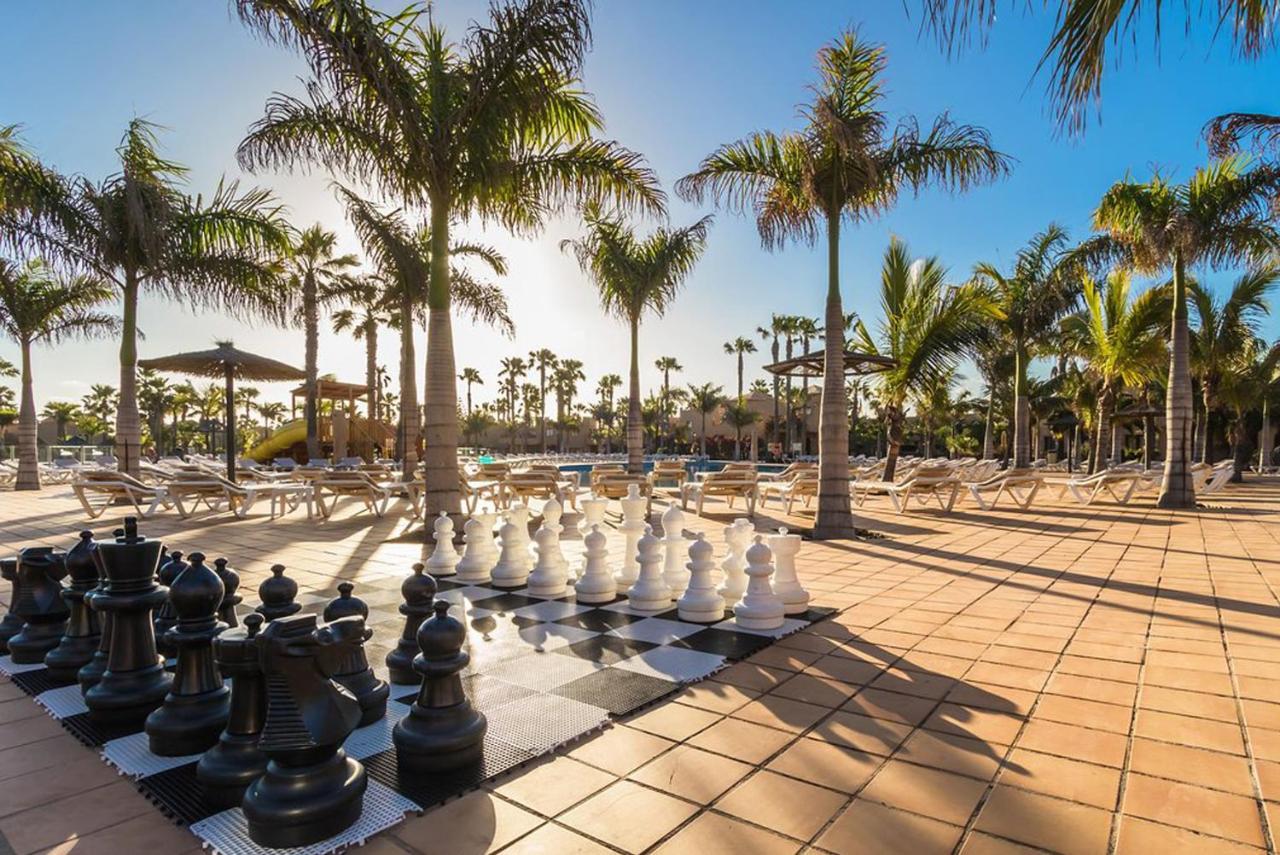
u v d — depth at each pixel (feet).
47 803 8.13
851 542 28.60
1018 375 70.23
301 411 109.91
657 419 253.03
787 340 203.31
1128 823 7.40
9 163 35.60
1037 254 67.31
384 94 24.44
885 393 48.14
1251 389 73.26
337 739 7.29
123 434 40.14
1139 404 97.60
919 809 7.72
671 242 46.60
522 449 297.33
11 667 12.78
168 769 8.86
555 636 14.57
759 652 13.51
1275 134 31.63
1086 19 11.15
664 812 7.72
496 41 25.53
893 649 13.65
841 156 29.45
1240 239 41.01
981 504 43.55
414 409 50.78
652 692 11.27
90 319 59.88
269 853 7.04
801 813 7.66
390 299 53.36
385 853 7.01
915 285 46.34
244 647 8.00
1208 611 16.47
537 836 7.28
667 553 18.72
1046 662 12.79
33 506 44.78
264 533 31.45
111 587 10.33
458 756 8.63
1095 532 31.48
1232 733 9.64
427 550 26.37
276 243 40.93
